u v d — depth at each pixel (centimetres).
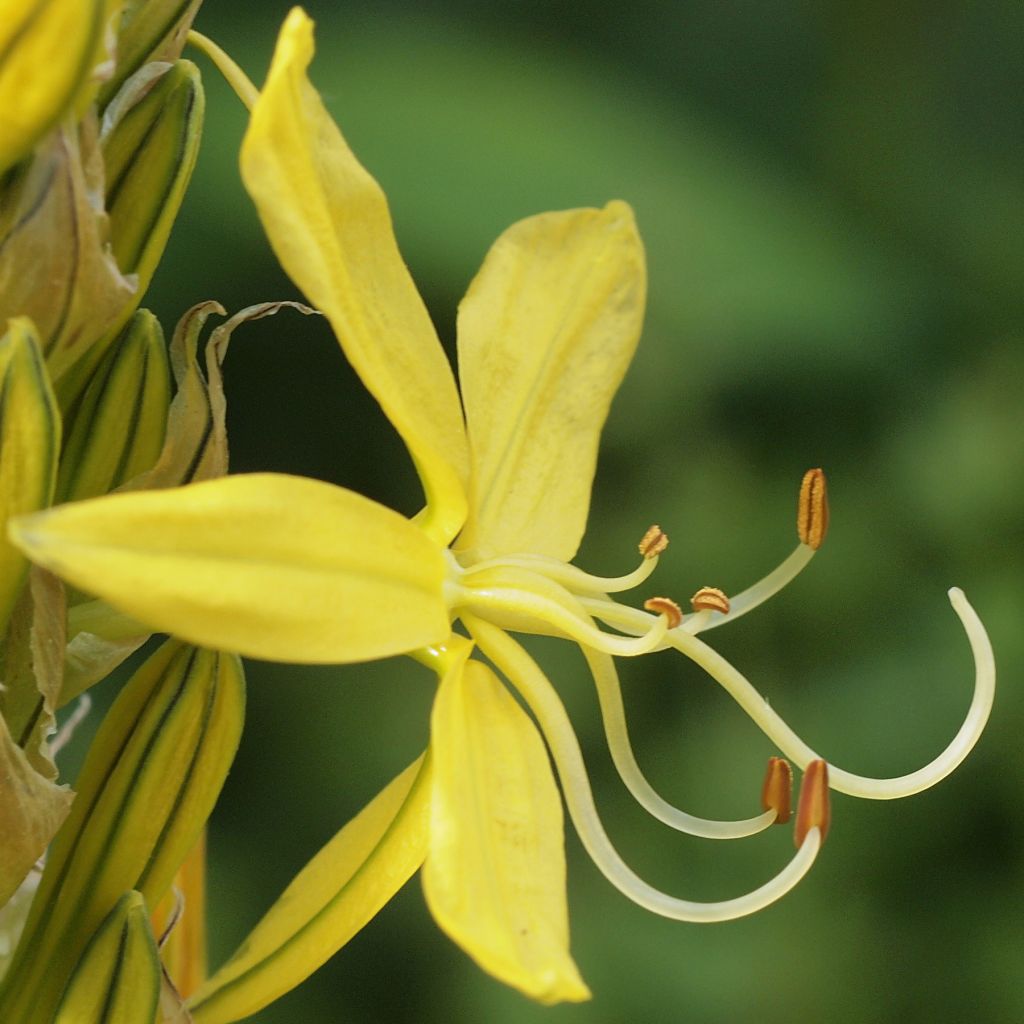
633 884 22
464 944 21
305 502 21
